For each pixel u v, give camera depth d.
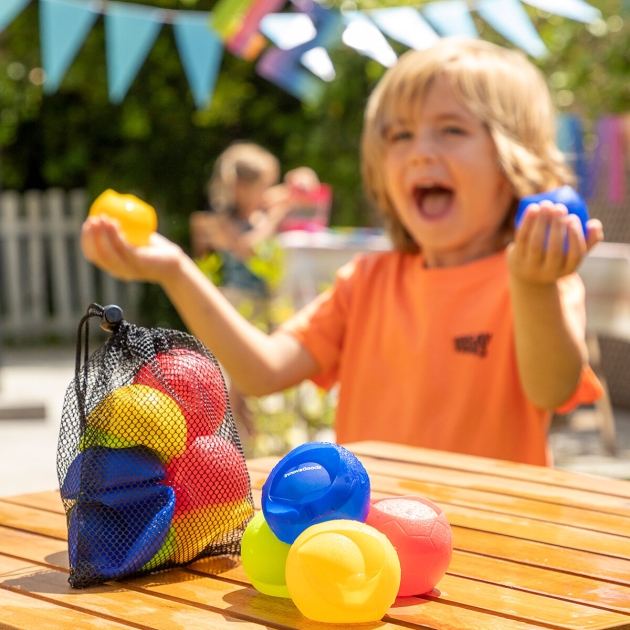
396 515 1.17
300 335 2.45
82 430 1.27
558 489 1.67
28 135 11.22
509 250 1.81
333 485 1.15
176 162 10.53
